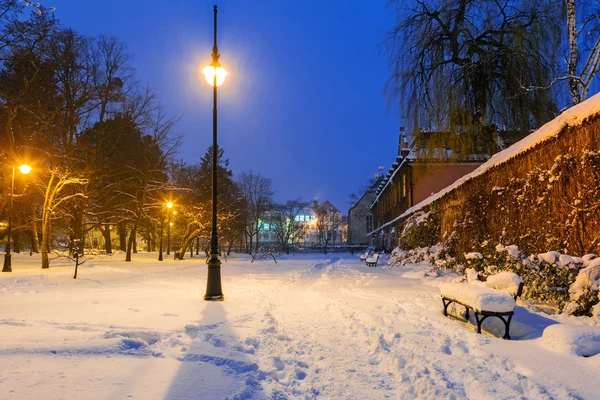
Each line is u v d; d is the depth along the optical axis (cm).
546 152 950
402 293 1084
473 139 1995
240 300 1002
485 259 1205
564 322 655
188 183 4547
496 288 745
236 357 494
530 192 1013
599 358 464
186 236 3844
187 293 1135
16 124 2808
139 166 3669
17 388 369
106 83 3072
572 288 720
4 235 3938
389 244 3453
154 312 782
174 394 367
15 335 565
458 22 1992
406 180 3366
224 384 397
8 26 2325
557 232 900
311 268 2355
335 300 970
